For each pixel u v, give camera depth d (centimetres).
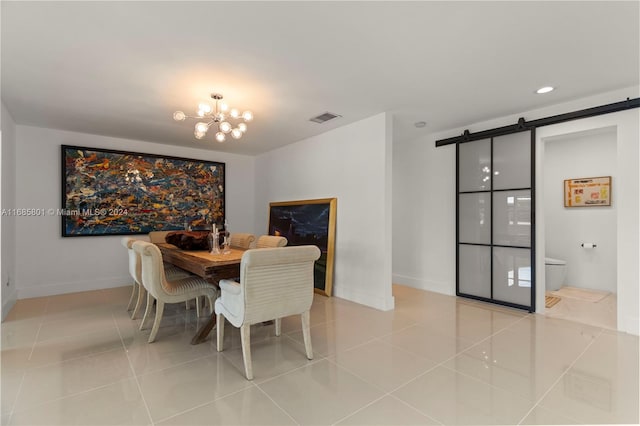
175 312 360
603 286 452
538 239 358
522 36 213
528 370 224
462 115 379
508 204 380
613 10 185
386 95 317
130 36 211
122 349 258
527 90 304
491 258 395
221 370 224
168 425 165
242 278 214
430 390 199
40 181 421
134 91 304
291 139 495
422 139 476
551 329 305
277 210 550
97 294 432
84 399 187
